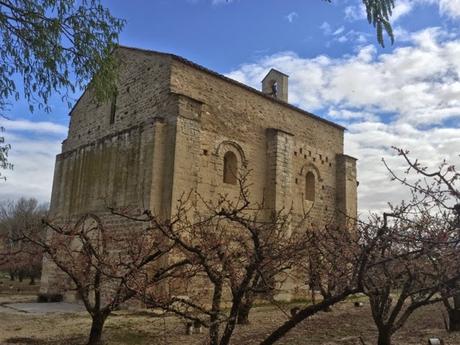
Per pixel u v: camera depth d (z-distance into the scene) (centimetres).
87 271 896
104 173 1686
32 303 1695
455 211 548
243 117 1792
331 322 1164
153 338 938
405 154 607
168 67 1602
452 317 994
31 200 4703
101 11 893
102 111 1886
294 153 1975
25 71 834
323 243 696
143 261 737
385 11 551
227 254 636
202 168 1582
